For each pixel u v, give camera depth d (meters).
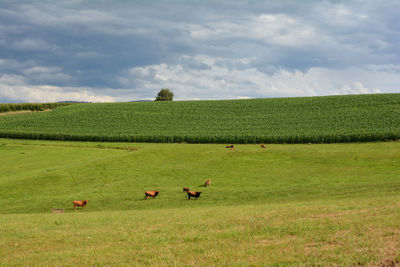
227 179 47.38
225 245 13.39
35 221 21.77
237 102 124.69
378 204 20.66
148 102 134.38
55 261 12.45
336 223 15.62
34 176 50.47
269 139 78.00
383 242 12.27
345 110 99.44
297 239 13.60
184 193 39.47
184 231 16.28
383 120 84.94
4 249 14.53
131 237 15.54
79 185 46.09
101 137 87.19
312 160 55.66
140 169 53.91
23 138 91.31
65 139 89.06
